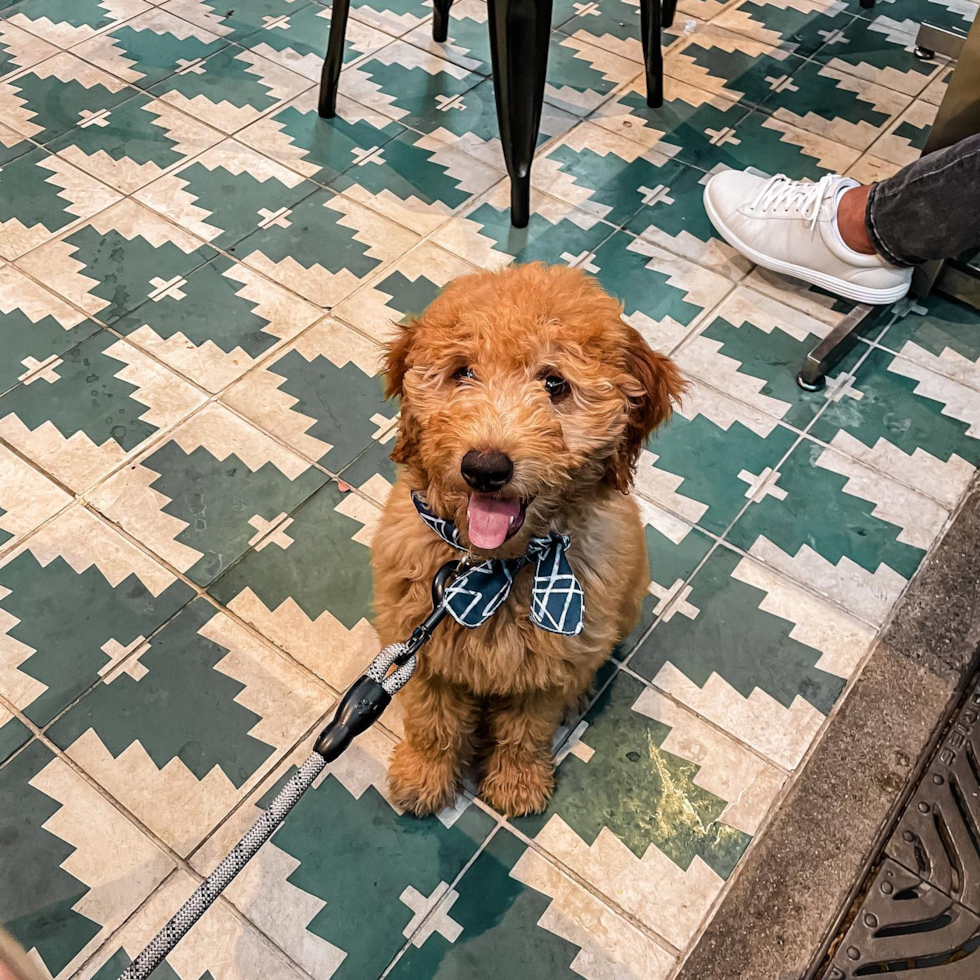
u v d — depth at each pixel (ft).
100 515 3.64
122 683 3.23
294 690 3.24
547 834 2.98
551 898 2.86
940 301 4.56
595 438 2.22
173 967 2.70
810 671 3.35
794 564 3.63
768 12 6.15
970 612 3.50
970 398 4.18
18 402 3.96
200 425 3.92
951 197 3.92
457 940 2.78
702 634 3.44
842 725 3.23
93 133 5.12
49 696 3.20
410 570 2.56
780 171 5.10
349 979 2.70
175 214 4.73
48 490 3.70
